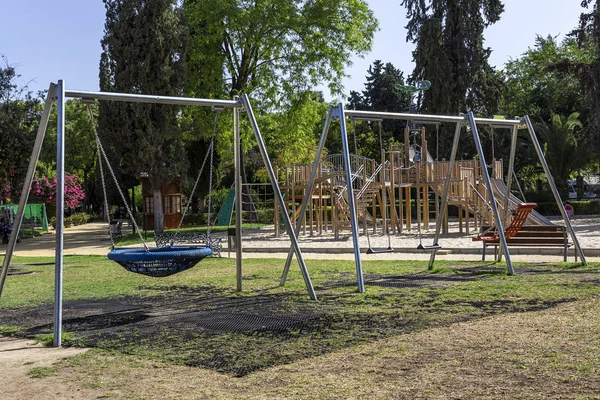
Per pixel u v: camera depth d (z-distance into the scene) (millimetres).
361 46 35375
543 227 13281
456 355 5281
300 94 34969
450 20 43188
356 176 23703
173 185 38188
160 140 30969
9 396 4805
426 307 7711
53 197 44719
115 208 70625
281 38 34094
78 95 8305
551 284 9234
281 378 4918
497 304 7719
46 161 47531
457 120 11758
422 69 43938
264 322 7180
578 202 41562
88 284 11789
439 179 24344
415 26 44656
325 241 22344
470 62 43062
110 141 30828
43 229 43594
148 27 29938
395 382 4637
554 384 4383
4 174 34062
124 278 12602
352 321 6988
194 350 5969
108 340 6625
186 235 17953
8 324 7961
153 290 10602
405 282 10297
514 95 57156
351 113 10359
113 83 31156
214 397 4535
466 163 24703
